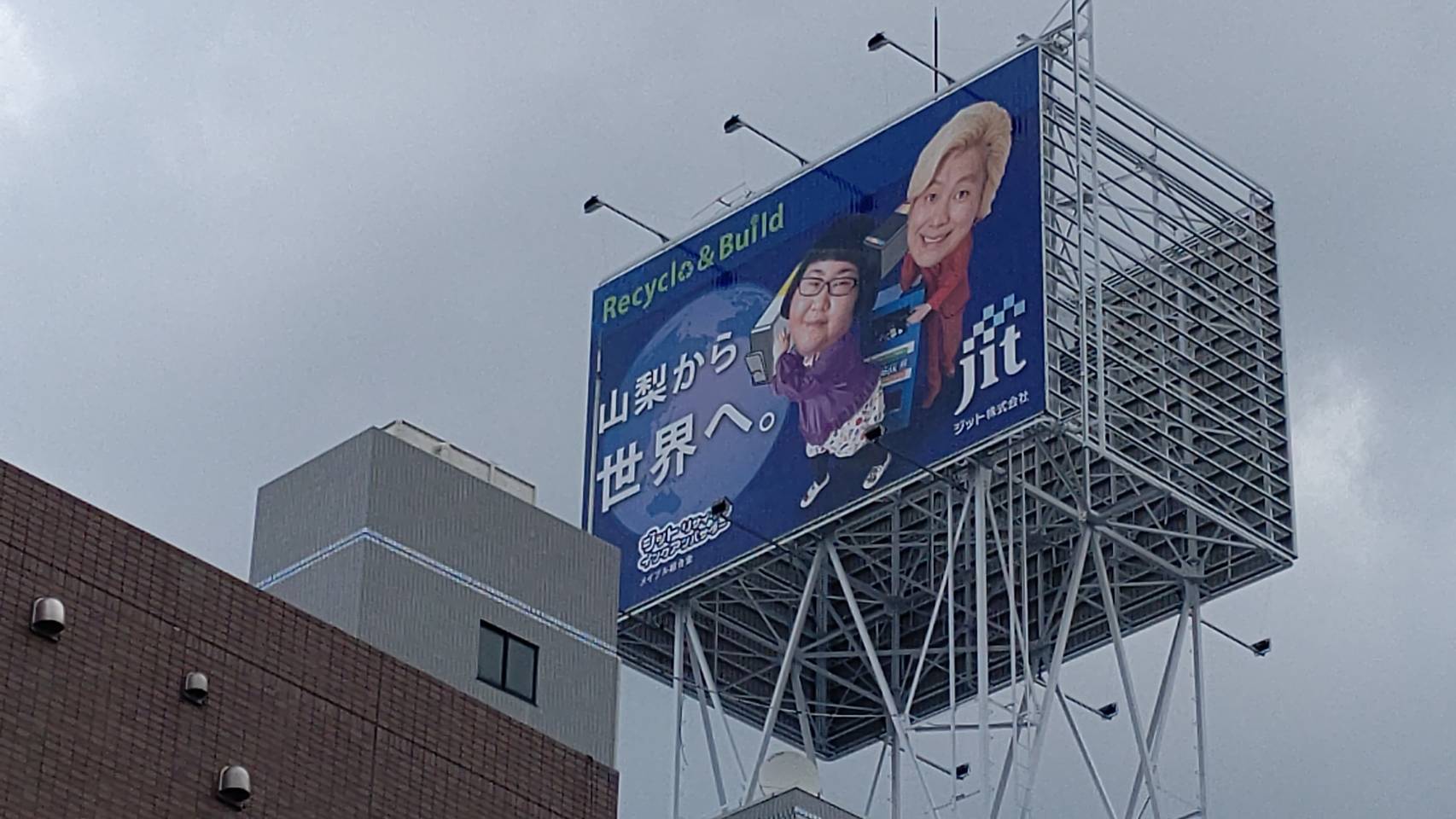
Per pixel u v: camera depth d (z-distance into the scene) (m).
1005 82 92.06
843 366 92.38
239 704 55.50
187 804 53.75
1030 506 91.31
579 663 67.50
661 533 95.12
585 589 68.62
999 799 85.62
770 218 97.25
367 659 58.38
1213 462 90.81
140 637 54.31
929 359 90.00
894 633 95.38
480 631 66.00
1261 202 96.75
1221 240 95.38
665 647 95.88
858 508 89.94
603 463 97.88
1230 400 92.62
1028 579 93.69
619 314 100.06
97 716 52.97
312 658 57.31
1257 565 90.88
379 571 65.00
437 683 59.53
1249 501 90.94
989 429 87.06
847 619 96.38
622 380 98.81
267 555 66.88
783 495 92.38
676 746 90.44
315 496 66.81
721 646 96.56
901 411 89.94
